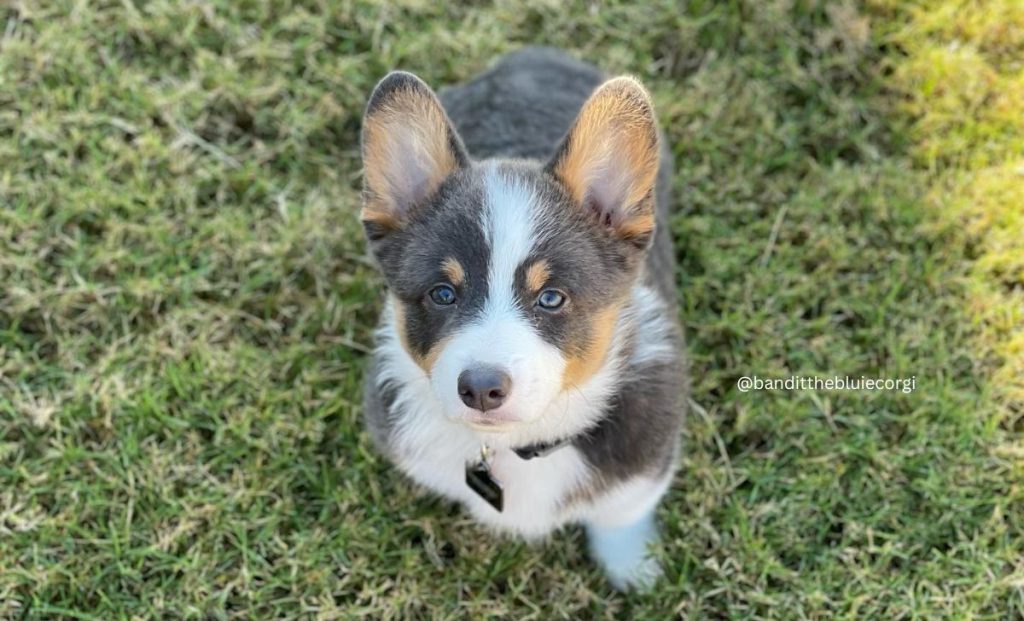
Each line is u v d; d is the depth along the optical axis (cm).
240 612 129
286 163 148
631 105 116
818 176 146
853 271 143
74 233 142
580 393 119
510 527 128
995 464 133
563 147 116
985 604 129
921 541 131
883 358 139
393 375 123
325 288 141
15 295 138
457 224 115
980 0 154
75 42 148
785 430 135
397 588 129
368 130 117
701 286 141
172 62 150
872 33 153
